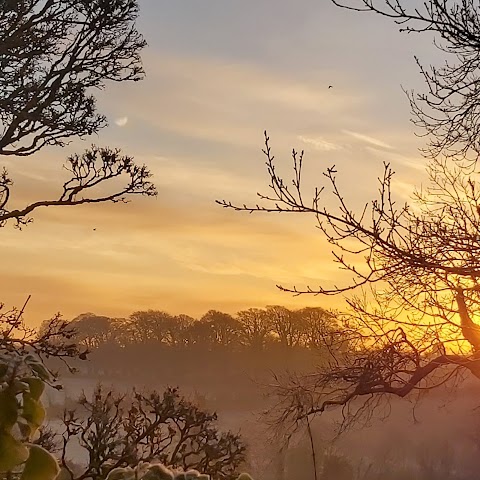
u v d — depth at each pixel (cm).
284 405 782
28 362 143
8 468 133
